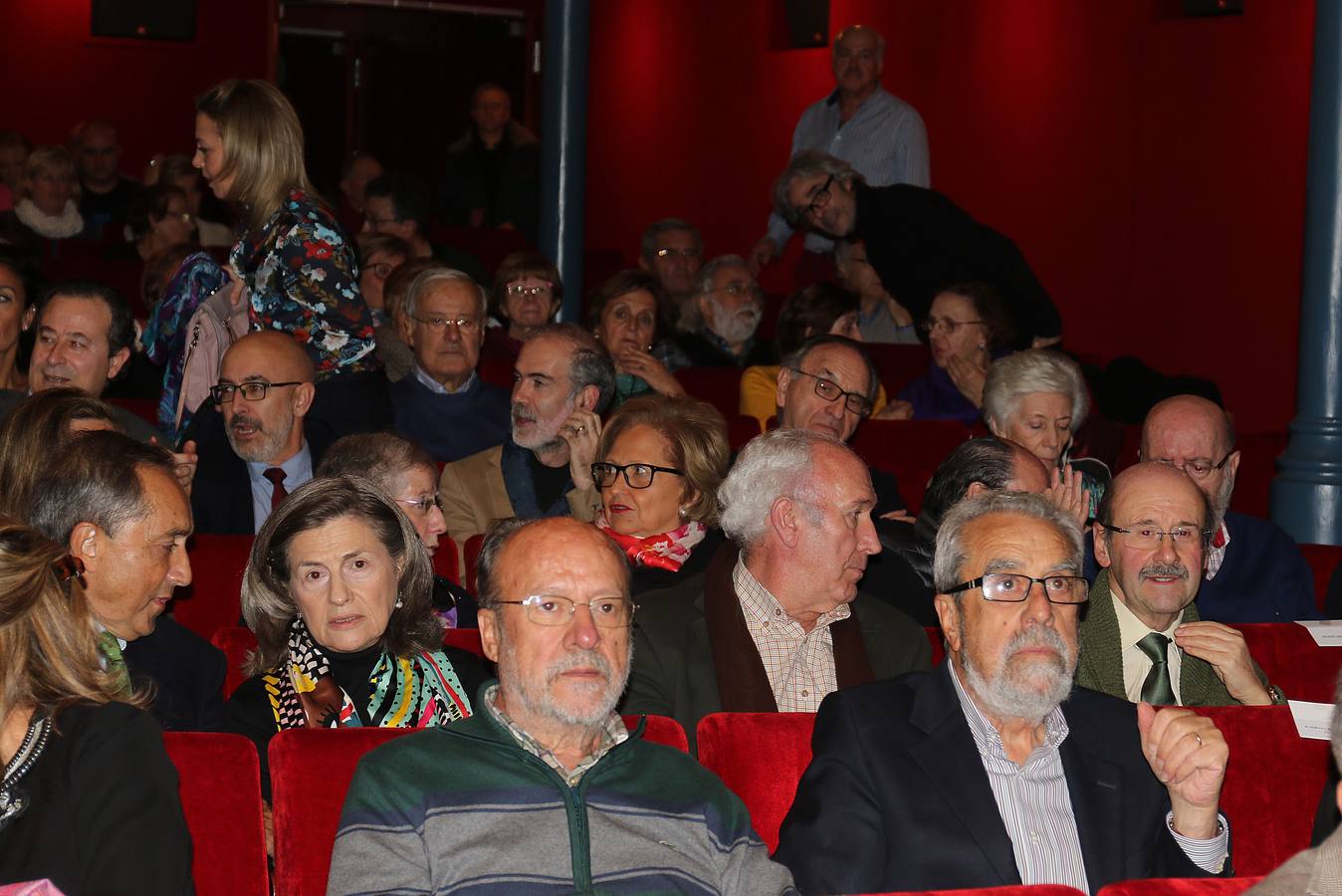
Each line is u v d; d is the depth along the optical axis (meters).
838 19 11.61
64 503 2.73
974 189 10.36
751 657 3.13
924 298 6.56
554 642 2.43
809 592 3.15
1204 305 8.66
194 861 2.42
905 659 3.24
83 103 14.37
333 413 4.82
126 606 2.76
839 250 7.73
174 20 14.06
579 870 2.36
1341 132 5.13
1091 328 9.45
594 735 2.49
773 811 2.73
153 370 6.53
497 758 2.43
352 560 2.89
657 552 3.73
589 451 4.54
